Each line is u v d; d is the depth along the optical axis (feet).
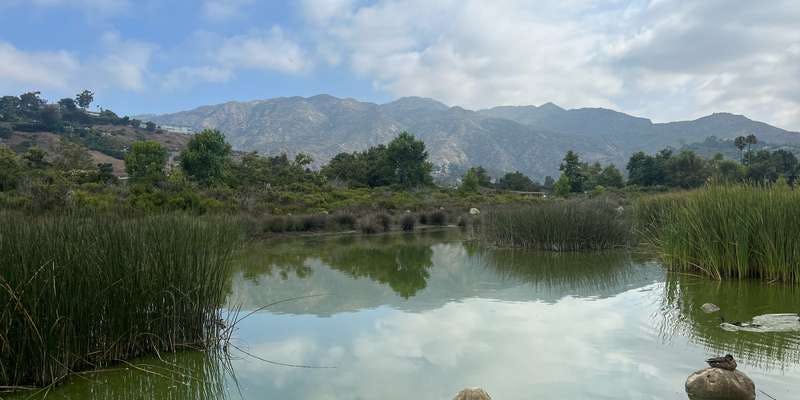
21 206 50.08
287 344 19.26
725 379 13.66
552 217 47.32
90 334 16.66
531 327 20.85
